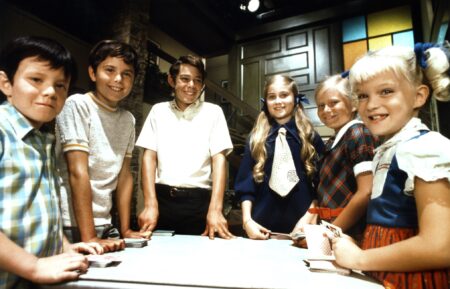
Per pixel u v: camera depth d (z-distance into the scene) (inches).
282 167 59.4
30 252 28.1
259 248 40.0
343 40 207.6
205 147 62.1
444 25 93.9
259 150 61.6
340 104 52.6
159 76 158.1
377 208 29.5
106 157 48.9
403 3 191.0
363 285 24.5
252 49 239.6
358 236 44.2
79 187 41.7
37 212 29.3
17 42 31.3
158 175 62.2
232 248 39.9
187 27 217.2
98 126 48.2
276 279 25.5
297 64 219.9
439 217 23.3
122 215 52.5
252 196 60.7
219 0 214.8
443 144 25.5
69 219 44.2
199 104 64.8
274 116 64.1
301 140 60.9
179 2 186.9
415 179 25.2
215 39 236.2
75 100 46.0
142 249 38.7
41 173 30.9
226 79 289.1
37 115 30.9
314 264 29.0
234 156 157.5
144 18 151.0
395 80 28.9
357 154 45.6
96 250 33.9
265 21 235.8
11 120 29.8
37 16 127.0
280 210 58.4
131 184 54.7
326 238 33.3
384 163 29.9
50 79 31.6
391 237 27.1
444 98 29.7
